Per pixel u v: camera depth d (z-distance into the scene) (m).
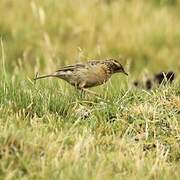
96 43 24.11
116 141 11.50
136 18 26.02
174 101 13.08
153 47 24.77
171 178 10.51
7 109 12.39
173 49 25.05
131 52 24.11
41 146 10.84
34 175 10.15
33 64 22.59
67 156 10.58
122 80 15.65
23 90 13.06
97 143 11.47
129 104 13.04
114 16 25.61
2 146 10.66
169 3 28.56
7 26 24.44
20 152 10.63
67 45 23.62
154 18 26.45
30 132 11.16
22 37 23.95
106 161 10.79
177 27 26.28
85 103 13.11
